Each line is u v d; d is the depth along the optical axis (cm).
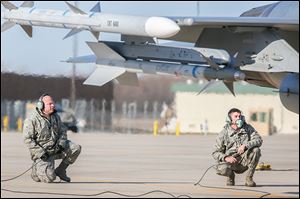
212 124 12975
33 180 3394
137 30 4188
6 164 4519
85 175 3884
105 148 6538
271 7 4803
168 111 14538
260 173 4091
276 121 12925
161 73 4759
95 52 4825
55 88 10738
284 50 4472
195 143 7719
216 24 4406
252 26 4466
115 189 3155
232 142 3206
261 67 4491
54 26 4725
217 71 4591
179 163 4816
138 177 3800
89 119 12694
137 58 4797
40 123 3234
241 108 12744
